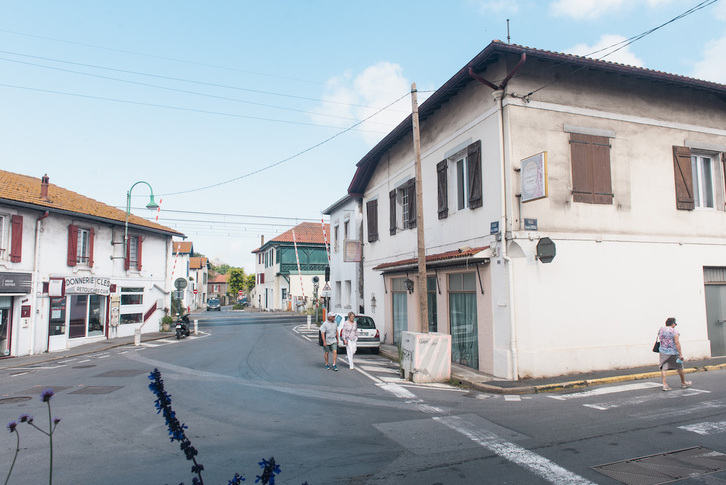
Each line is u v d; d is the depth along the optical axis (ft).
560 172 39.78
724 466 18.29
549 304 38.22
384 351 56.90
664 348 32.48
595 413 26.71
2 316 58.59
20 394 34.01
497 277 38.96
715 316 44.86
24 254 61.36
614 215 41.19
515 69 37.06
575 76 41.22
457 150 46.32
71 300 69.87
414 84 42.80
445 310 48.26
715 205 46.47
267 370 44.32
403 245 59.72
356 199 79.25
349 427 24.89
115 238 81.20
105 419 26.84
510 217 38.06
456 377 38.29
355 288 78.89
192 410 28.84
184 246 197.98
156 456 20.54
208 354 57.11
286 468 18.92
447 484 17.17
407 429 24.36
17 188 65.51
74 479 17.99
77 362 53.01
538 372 37.11
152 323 92.38
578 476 17.63
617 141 42.16
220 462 19.67
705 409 26.73
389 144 62.95
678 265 43.24
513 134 38.70
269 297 196.85
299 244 174.70
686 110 45.50
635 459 19.24
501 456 19.98
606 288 40.16
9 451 21.36
